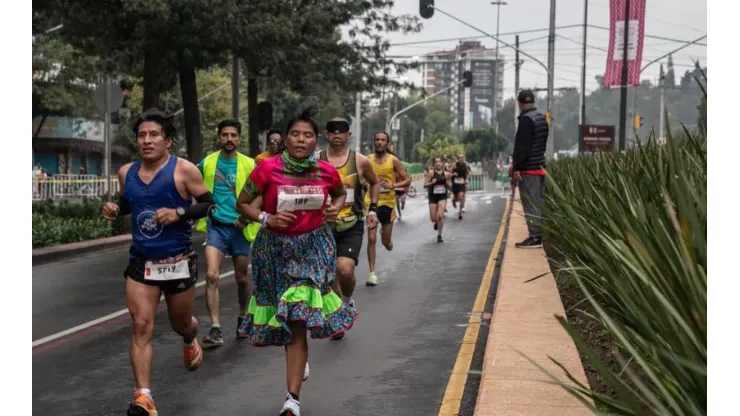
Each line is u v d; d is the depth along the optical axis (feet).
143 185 21.02
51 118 175.94
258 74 96.07
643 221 18.76
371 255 42.34
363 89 105.29
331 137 30.42
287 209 20.52
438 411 21.43
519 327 26.16
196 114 86.43
